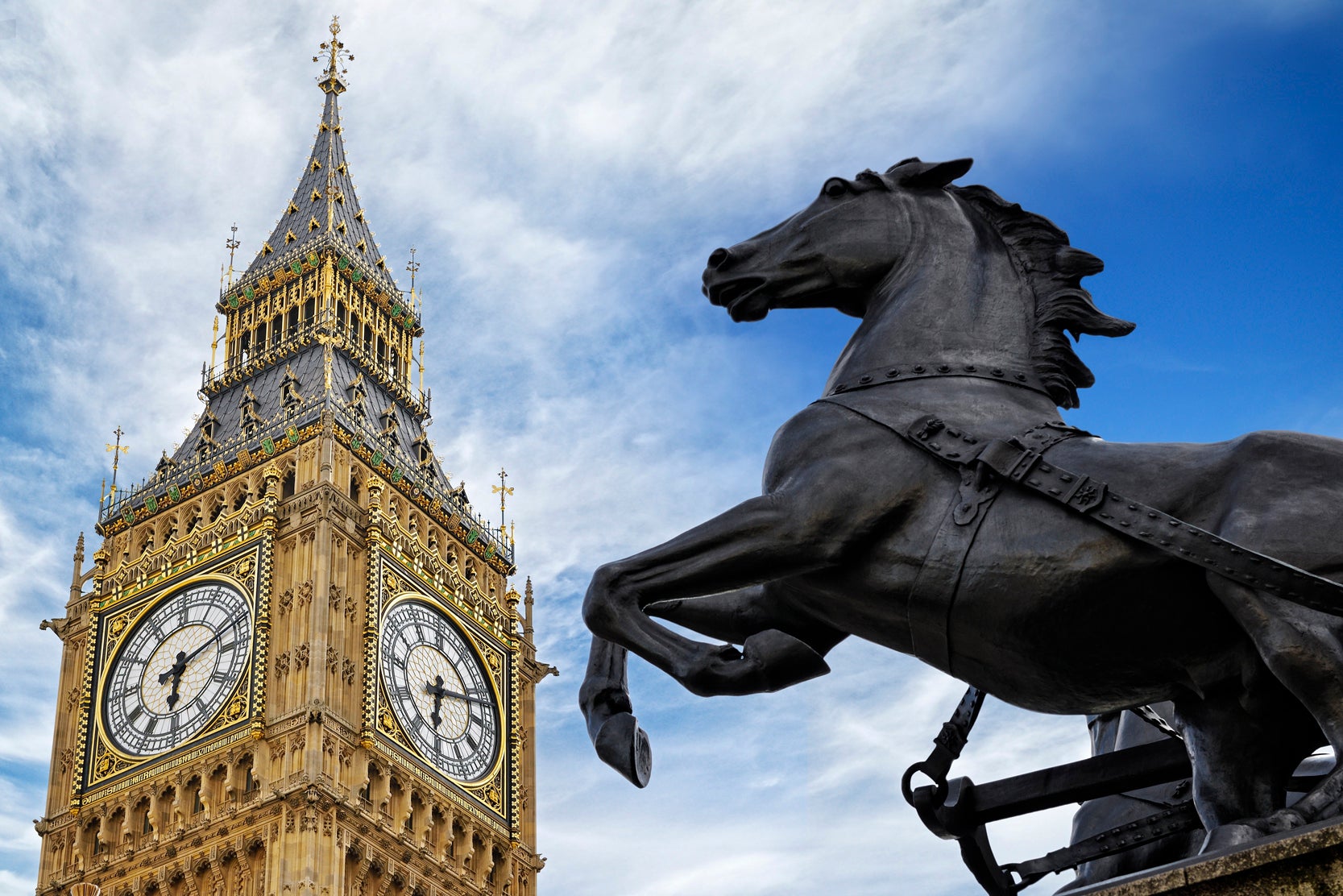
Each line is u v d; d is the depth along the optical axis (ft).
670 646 24.34
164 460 234.17
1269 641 20.67
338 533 210.59
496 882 210.38
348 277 264.72
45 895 196.54
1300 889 17.53
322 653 198.08
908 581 23.61
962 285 26.81
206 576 212.02
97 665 213.87
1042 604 22.56
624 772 24.35
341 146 296.51
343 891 184.44
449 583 224.53
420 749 205.67
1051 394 26.08
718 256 28.30
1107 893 18.54
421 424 253.44
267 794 188.03
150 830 197.16
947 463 23.90
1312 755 24.94
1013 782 25.04
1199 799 22.61
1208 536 21.24
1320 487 21.42
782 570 24.30
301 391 235.61
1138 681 22.85
